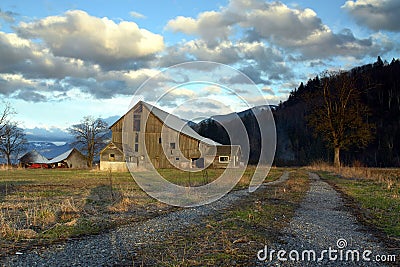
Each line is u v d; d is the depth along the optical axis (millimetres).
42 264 5754
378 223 9062
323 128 40594
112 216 9844
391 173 28453
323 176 28141
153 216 9867
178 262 5848
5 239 7188
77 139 57250
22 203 12000
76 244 6961
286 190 16766
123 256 6199
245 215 9758
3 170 41500
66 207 10562
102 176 26562
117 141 34094
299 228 8391
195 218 9570
